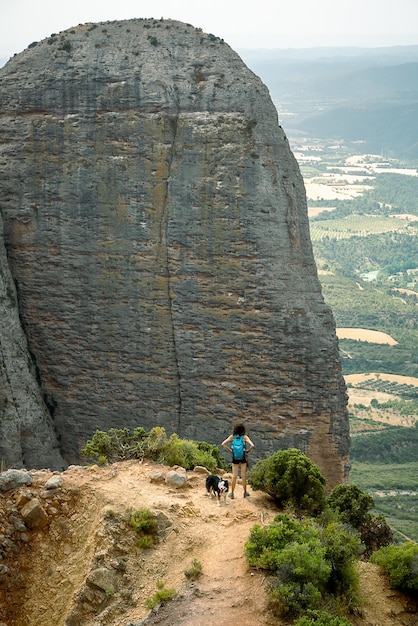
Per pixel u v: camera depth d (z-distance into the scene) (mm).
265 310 51531
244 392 52312
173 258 53031
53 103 54688
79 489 24781
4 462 52500
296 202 52719
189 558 22875
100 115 53875
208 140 52094
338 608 21297
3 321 54219
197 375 53188
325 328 52031
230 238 51812
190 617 20562
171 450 29984
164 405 54000
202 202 52219
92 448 30922
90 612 21797
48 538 23625
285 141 53188
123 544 23109
